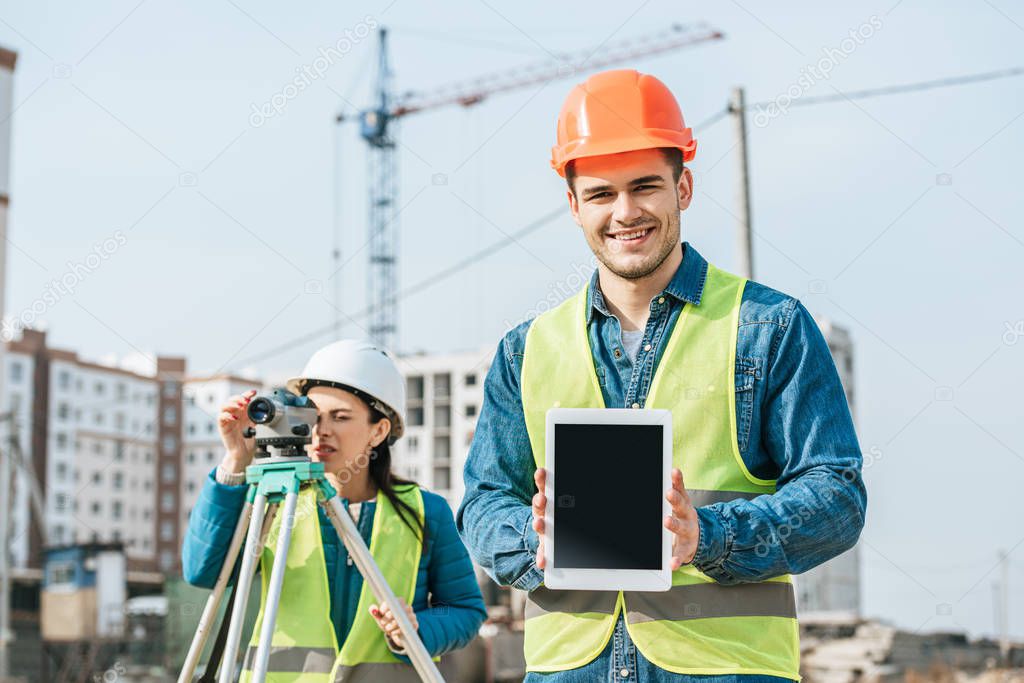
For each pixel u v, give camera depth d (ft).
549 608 9.42
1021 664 81.15
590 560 8.65
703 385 9.32
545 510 8.73
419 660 11.17
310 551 12.25
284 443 11.17
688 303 9.63
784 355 9.23
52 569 71.61
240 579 10.78
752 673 8.84
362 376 12.85
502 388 10.03
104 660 68.95
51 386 171.01
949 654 83.30
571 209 10.09
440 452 228.02
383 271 191.72
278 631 12.02
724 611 9.04
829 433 9.02
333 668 11.84
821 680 73.41
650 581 8.59
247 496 11.51
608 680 9.09
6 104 96.48
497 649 53.98
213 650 11.82
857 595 135.95
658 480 8.71
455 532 13.16
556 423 8.79
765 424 9.28
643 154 9.40
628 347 9.73
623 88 9.62
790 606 9.25
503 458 9.90
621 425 8.77
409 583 12.53
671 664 8.94
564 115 9.85
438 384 231.09
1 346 113.29
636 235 9.45
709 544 8.54
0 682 79.10
